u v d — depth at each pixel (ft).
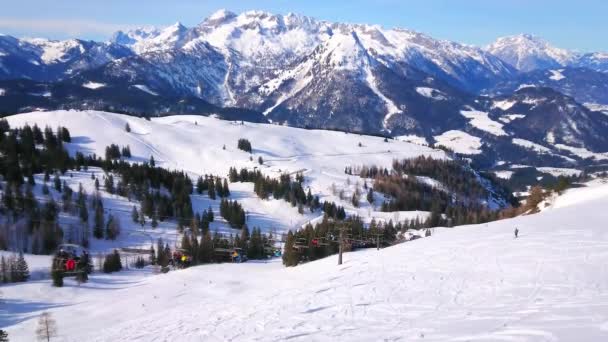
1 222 547.08
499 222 322.55
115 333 180.45
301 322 134.92
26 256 482.28
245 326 142.00
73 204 631.56
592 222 252.62
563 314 103.14
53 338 211.82
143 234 621.72
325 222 468.34
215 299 239.91
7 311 312.09
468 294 142.10
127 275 433.07
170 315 200.64
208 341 131.23
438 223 652.07
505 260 181.37
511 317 107.34
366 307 142.31
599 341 80.28
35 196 648.79
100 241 578.25
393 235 486.79
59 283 370.73
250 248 515.09
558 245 195.62
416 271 187.93
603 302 111.14
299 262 393.70
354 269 226.38
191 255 472.85
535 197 516.73
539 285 140.77
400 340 102.78
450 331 103.19
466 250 215.92
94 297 345.92
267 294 204.33
